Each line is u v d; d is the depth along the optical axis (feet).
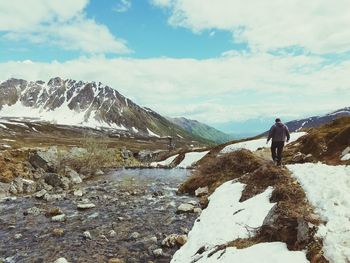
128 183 117.80
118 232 58.90
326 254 31.42
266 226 40.96
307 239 34.58
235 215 53.01
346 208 38.78
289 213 39.83
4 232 59.93
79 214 71.82
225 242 43.50
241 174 89.92
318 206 41.78
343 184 48.52
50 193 99.71
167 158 233.55
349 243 31.83
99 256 48.57
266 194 58.03
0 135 560.20
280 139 81.25
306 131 169.89
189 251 46.09
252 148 173.88
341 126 114.93
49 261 47.14
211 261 38.68
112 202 83.61
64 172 131.03
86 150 161.99
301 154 102.53
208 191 88.28
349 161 79.87
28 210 74.49
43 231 60.03
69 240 55.21
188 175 141.69
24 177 120.26
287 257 33.12
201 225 56.13
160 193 93.40
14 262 47.09
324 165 65.92
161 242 52.85
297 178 60.54
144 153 273.75
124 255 48.80
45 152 136.36
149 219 66.28
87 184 118.83
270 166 70.64
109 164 192.54
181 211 70.33
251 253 36.29
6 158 126.21
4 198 91.35
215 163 99.60
